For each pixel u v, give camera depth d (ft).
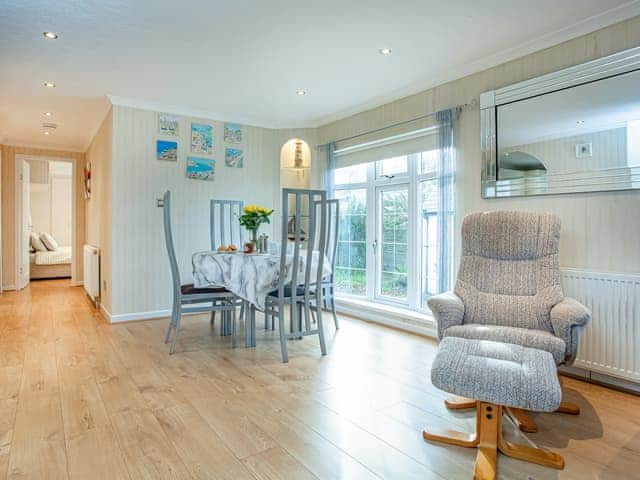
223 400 7.34
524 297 7.70
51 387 7.90
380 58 10.10
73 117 15.40
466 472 5.19
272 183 16.55
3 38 8.98
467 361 5.41
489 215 8.52
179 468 5.22
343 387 7.96
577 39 8.50
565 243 8.75
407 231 13.16
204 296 10.67
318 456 5.52
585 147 8.37
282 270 9.56
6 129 17.35
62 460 5.39
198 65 10.55
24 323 13.28
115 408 6.98
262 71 10.94
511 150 9.60
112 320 13.28
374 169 14.35
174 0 7.50
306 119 15.85
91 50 9.64
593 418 6.75
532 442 5.98
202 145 14.88
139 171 13.65
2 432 6.13
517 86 9.44
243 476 5.05
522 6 7.71
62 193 28.48
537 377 4.98
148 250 13.88
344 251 15.74
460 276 8.38
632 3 7.57
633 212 7.80
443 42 9.22
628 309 7.61
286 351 9.64
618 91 7.88
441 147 11.07
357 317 14.24
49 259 24.57
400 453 5.62
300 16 8.10
